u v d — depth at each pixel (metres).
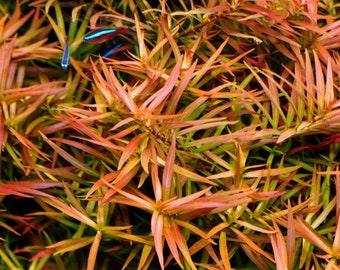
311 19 0.43
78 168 0.42
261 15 0.43
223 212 0.41
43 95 0.43
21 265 0.43
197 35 0.46
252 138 0.41
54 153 0.44
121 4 0.49
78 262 0.44
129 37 0.49
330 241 0.41
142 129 0.40
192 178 0.41
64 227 0.44
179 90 0.41
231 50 0.48
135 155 0.41
